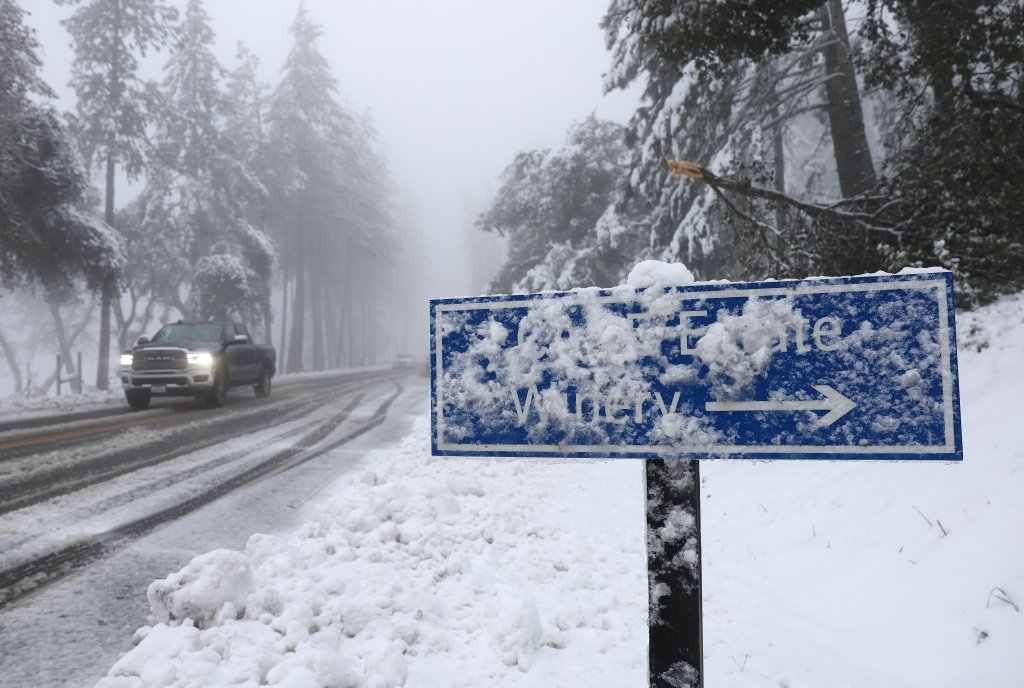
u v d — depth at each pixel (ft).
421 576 13.08
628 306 4.90
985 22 25.04
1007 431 14.58
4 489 21.49
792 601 13.01
